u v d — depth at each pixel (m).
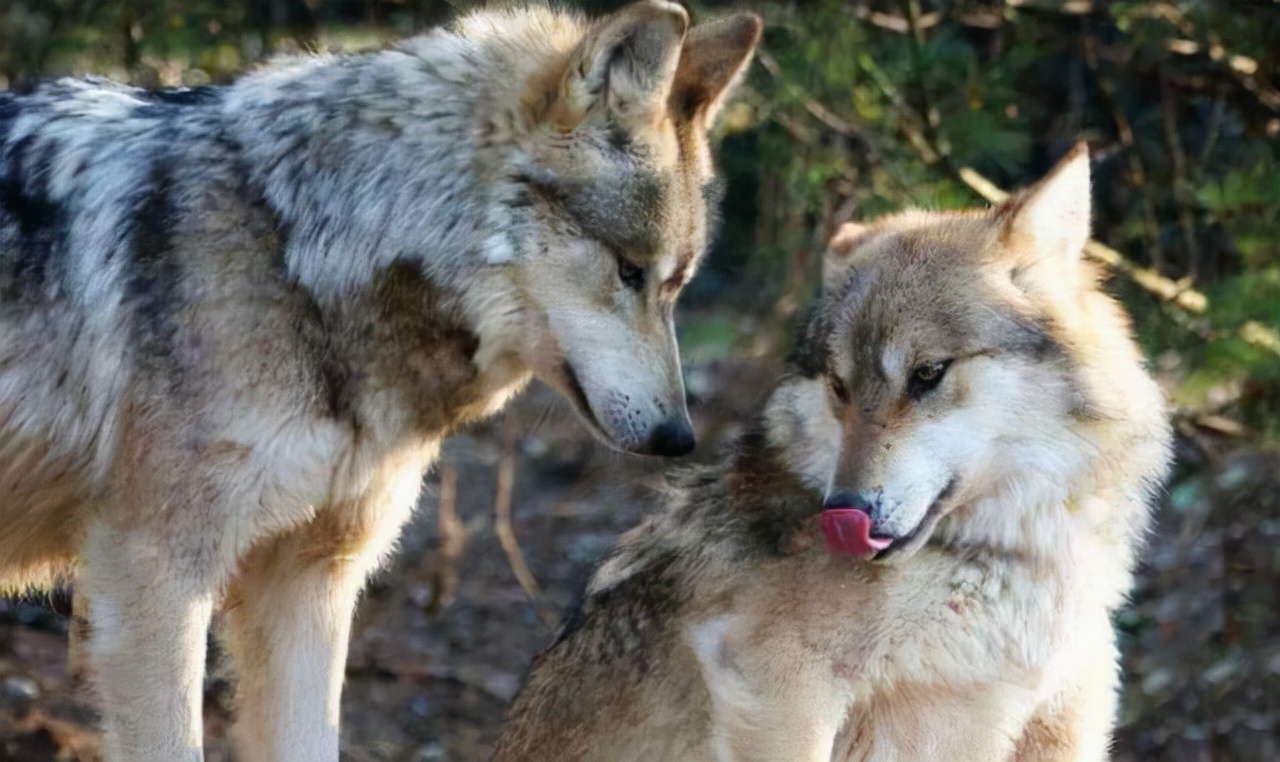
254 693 10.53
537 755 10.31
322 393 9.50
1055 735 9.73
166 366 9.28
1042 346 9.02
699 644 9.30
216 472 9.32
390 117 9.62
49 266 9.53
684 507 9.89
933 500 8.91
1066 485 9.13
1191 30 14.80
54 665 14.43
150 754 9.48
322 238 9.45
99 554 9.55
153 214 9.45
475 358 9.88
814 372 9.29
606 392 9.65
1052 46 15.77
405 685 15.75
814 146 15.20
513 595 17.58
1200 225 15.83
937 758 9.51
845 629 9.06
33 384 9.54
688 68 10.07
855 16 15.21
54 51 15.28
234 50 15.78
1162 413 9.70
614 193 9.56
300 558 10.25
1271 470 15.75
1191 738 14.35
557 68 9.65
